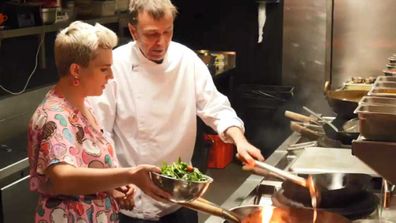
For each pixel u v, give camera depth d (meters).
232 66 5.61
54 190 2.10
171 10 2.54
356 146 1.89
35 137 2.15
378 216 2.29
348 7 4.38
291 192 2.36
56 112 2.13
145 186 1.99
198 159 5.33
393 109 1.94
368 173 2.65
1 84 4.35
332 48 4.48
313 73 5.52
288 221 2.16
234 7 5.84
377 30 4.36
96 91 2.21
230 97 5.81
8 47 4.49
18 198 3.47
